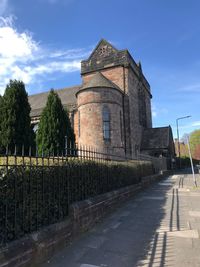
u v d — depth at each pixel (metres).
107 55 36.03
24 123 15.26
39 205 5.78
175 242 6.79
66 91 39.22
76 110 32.47
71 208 6.98
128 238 7.11
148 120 47.09
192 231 7.78
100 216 9.02
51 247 5.77
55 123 18.73
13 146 14.52
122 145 31.48
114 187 11.80
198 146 87.75
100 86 28.88
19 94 15.36
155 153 39.47
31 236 5.21
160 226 8.35
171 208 11.40
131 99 35.59
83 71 37.09
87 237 7.17
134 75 38.38
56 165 6.63
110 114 28.95
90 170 8.98
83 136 28.55
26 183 5.41
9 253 4.54
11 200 4.96
